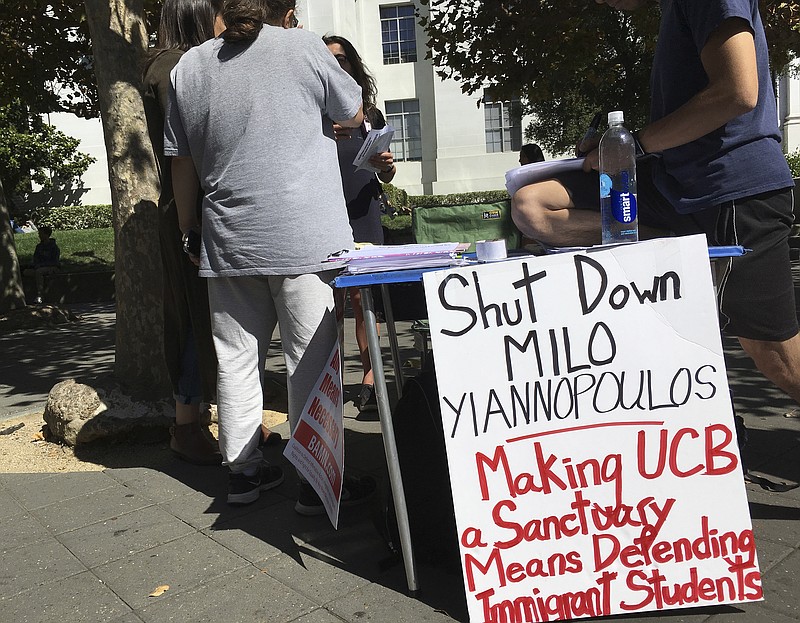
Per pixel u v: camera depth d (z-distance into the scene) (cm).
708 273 194
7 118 1817
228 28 249
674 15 221
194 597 217
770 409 375
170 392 393
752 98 200
